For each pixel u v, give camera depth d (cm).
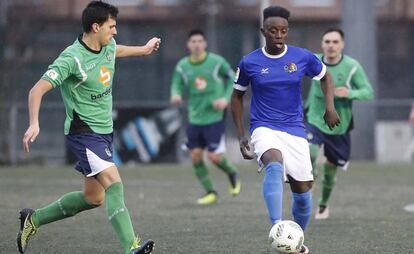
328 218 3059
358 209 3372
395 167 5888
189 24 9950
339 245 2381
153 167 6091
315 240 2483
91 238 2544
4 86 7944
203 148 3791
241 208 3412
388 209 3369
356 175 5206
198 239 2508
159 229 2744
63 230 2719
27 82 8600
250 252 2259
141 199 3800
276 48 2147
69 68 1978
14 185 4597
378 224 2872
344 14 6762
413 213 3219
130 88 8944
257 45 9925
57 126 6944
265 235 2591
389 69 10019
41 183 4734
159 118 6575
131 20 9925
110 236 2586
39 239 2520
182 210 3334
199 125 3794
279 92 2158
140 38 9962
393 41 10081
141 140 6562
